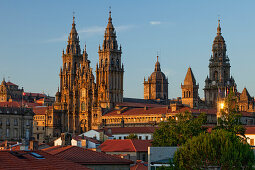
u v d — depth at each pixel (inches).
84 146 5698.8
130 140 6446.9
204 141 3873.0
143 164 5108.3
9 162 2628.0
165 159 4249.5
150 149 4244.6
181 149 4001.0
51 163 2819.9
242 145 3917.3
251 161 3873.0
